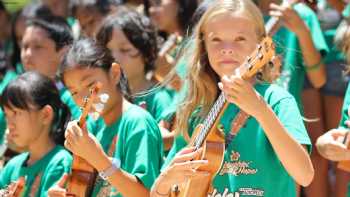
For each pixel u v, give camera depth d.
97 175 9.42
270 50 7.38
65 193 9.03
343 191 12.78
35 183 10.27
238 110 8.42
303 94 13.19
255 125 8.30
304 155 7.76
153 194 8.19
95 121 9.93
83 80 9.69
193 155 7.95
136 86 11.67
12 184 9.95
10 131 10.58
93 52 9.75
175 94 11.09
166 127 10.47
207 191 8.06
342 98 13.12
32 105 10.45
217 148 7.92
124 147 9.42
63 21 13.26
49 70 12.88
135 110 9.59
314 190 13.10
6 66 15.60
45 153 10.45
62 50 12.86
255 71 7.47
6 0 16.42
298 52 12.26
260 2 12.61
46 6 14.98
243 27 8.26
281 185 8.32
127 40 11.59
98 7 13.95
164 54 12.14
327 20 13.27
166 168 8.13
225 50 8.21
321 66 12.45
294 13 11.72
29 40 12.90
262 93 8.39
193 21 10.50
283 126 7.66
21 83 10.54
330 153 9.09
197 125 8.51
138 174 9.15
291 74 12.20
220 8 8.36
